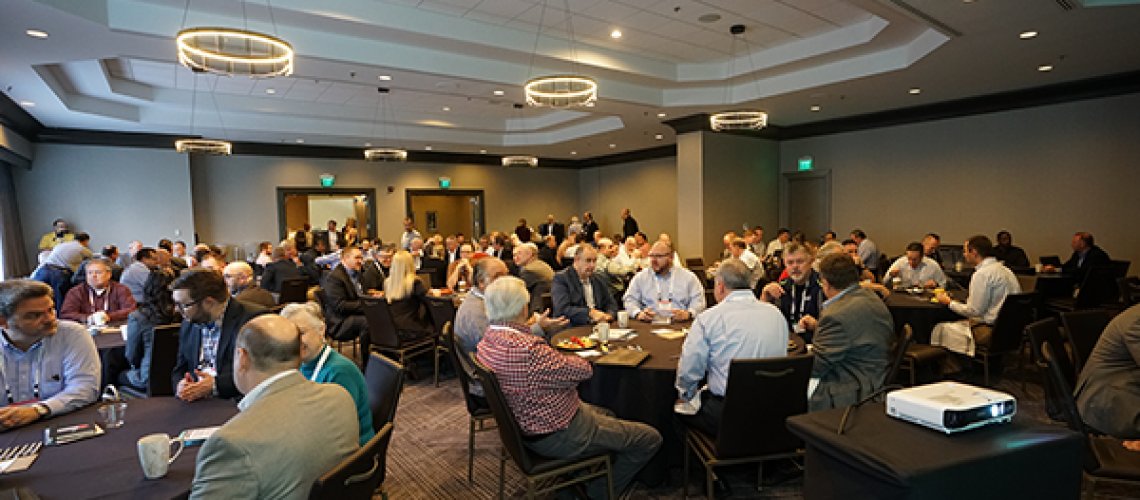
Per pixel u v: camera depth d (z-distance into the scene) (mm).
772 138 10477
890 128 9125
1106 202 7016
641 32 6039
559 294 3918
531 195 15031
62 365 2127
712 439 2346
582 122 10898
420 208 15484
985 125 8062
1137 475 1889
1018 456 1109
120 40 4590
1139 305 2232
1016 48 5445
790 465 2805
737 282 2486
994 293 3934
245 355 1479
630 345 2953
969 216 8289
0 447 1679
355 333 5164
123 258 9336
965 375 4441
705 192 9266
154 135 9508
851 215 9727
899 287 5301
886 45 6074
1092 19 4625
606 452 2258
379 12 5074
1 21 4102
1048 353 2074
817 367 2432
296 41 5137
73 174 9016
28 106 7145
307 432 1375
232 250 11016
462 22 5555
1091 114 7074
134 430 1823
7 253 7980
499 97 7484
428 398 4320
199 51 4059
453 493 2795
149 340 2895
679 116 8992
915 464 1034
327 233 12789
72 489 1413
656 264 3885
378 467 1623
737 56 7016
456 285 6418
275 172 11445
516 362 2096
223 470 1209
